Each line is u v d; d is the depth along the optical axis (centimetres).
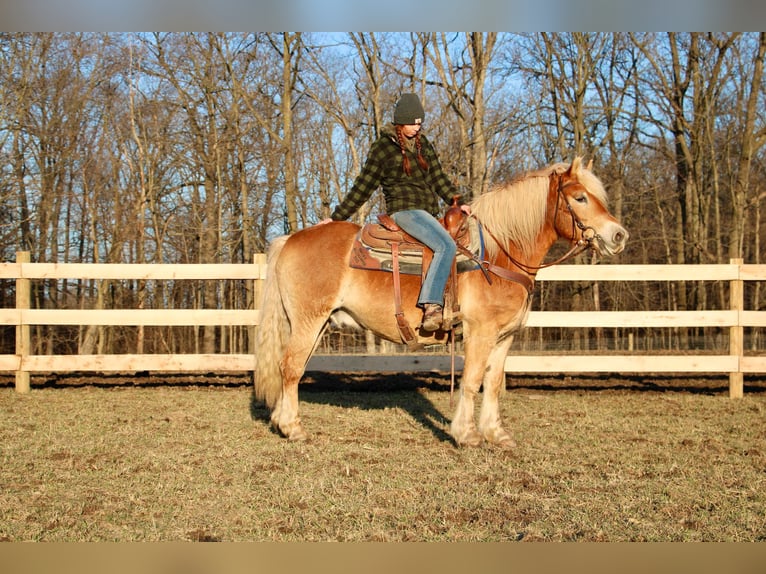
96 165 1659
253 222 1781
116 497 383
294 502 373
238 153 1652
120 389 845
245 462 460
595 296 1820
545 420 630
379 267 479
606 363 794
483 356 484
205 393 809
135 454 484
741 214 1712
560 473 434
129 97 1633
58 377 943
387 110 1725
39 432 562
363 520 346
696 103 1777
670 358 793
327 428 580
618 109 1798
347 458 473
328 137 1884
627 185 2052
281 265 517
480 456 475
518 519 347
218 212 1705
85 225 1809
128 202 1672
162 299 1803
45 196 1617
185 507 366
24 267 809
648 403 743
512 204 486
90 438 539
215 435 550
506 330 490
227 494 389
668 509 361
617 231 458
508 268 484
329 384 877
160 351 1716
